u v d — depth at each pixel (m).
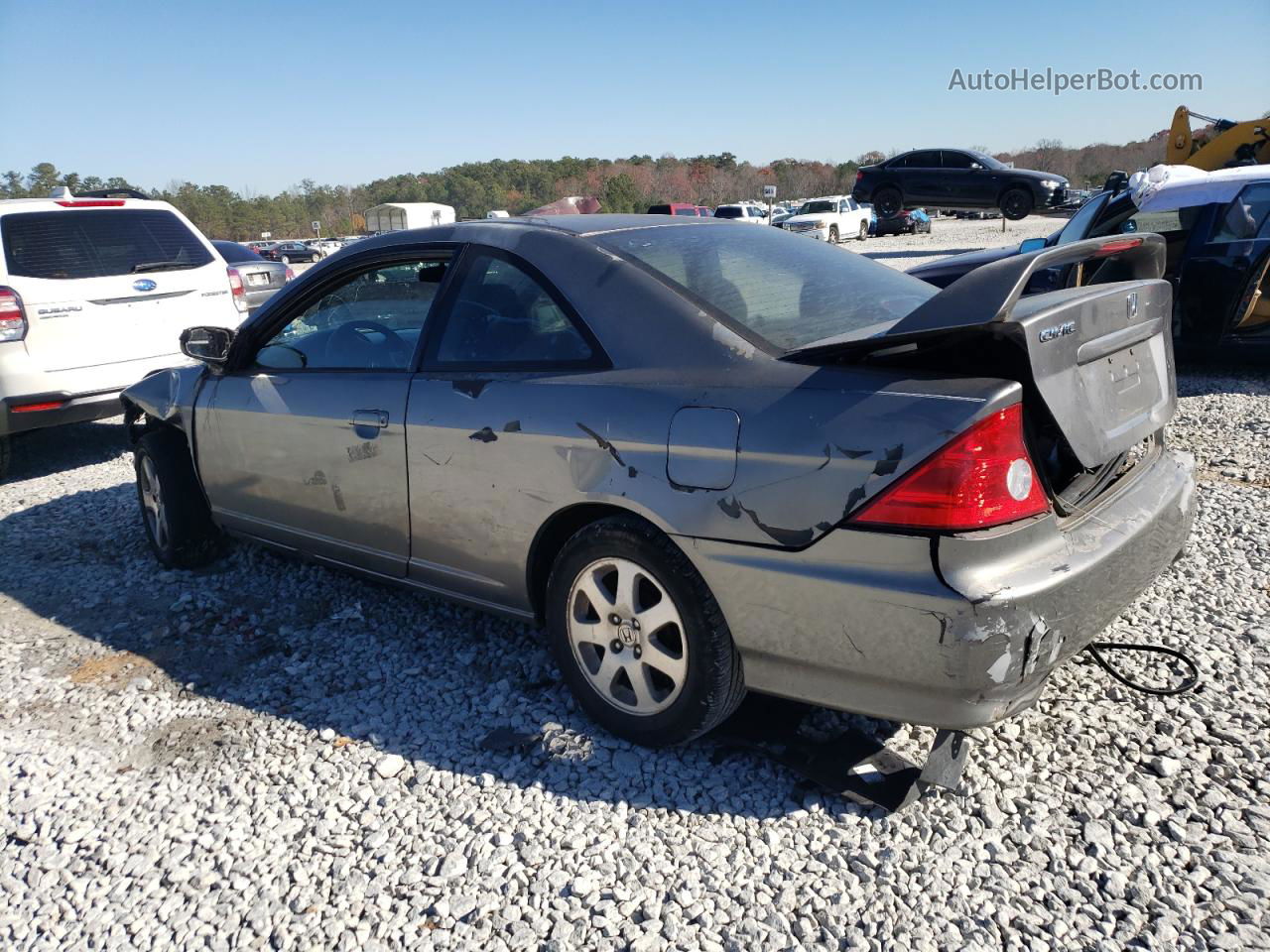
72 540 5.14
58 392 6.39
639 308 2.73
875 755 2.64
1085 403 2.37
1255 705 2.87
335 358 3.59
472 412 2.97
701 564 2.47
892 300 3.04
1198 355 7.62
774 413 2.35
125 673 3.58
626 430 2.59
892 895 2.22
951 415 2.13
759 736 2.77
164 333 6.95
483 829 2.54
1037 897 2.18
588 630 2.85
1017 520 2.20
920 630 2.17
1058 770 2.62
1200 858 2.27
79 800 2.79
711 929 2.15
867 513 2.20
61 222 6.59
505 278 3.06
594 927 2.19
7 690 3.48
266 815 2.66
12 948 2.24
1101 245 2.51
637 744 2.83
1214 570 3.84
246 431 3.85
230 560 4.66
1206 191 7.06
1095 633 2.43
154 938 2.24
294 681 3.43
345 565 3.72
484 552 3.07
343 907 2.29
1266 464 5.35
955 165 21.89
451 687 3.32
